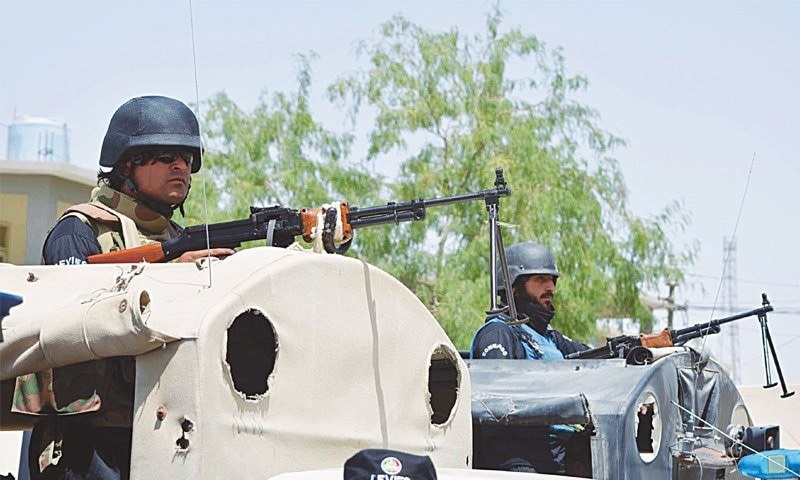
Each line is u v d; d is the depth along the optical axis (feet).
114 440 13.35
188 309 12.43
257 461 12.55
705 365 19.75
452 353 15.89
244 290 12.67
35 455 13.75
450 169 67.92
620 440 17.06
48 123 53.16
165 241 15.55
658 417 18.04
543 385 18.10
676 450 18.38
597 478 17.07
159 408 12.07
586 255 65.92
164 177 16.25
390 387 14.66
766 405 29.58
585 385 17.88
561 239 66.23
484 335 20.86
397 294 14.96
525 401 17.56
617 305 68.44
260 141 68.39
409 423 14.94
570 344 24.73
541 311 23.79
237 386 14.49
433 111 69.41
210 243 15.39
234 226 15.55
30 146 52.65
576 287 65.62
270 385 12.87
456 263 65.82
